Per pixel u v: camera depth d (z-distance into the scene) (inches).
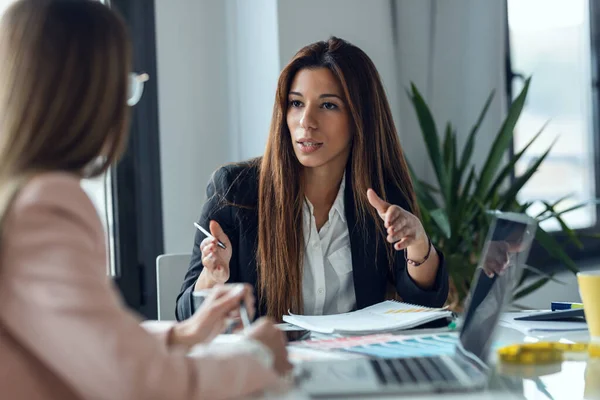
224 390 36.7
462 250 121.6
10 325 33.9
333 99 76.4
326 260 77.5
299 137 75.6
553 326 57.9
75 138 37.2
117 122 39.0
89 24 37.7
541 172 154.1
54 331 32.9
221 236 65.1
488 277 48.5
